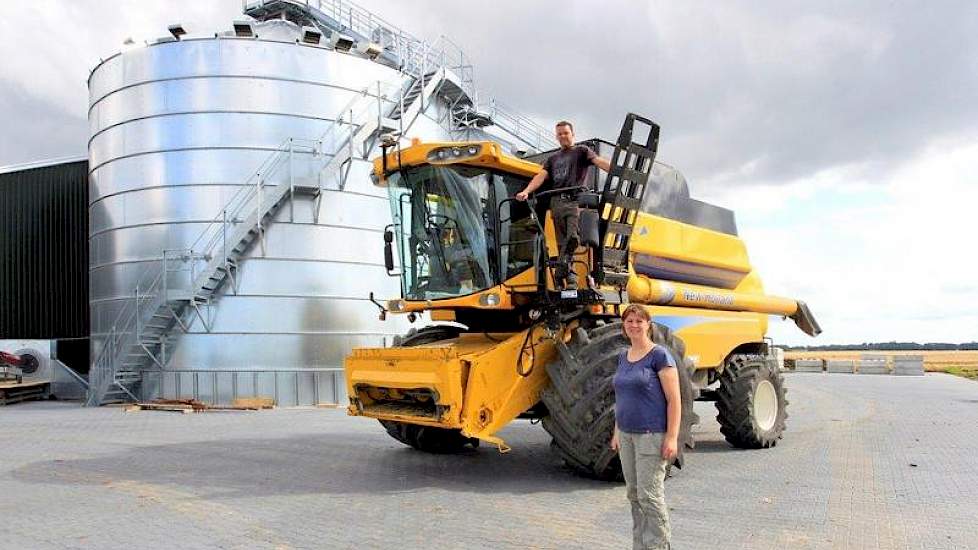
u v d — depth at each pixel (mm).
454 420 7180
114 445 10867
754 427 10031
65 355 23000
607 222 7898
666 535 4738
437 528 5887
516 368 7617
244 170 18234
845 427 12461
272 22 20250
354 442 11070
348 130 19141
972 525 5922
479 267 8195
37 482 7980
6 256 23578
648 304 9312
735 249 11336
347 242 18766
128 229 18672
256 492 7363
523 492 7246
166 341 17875
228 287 17875
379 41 22016
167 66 18594
